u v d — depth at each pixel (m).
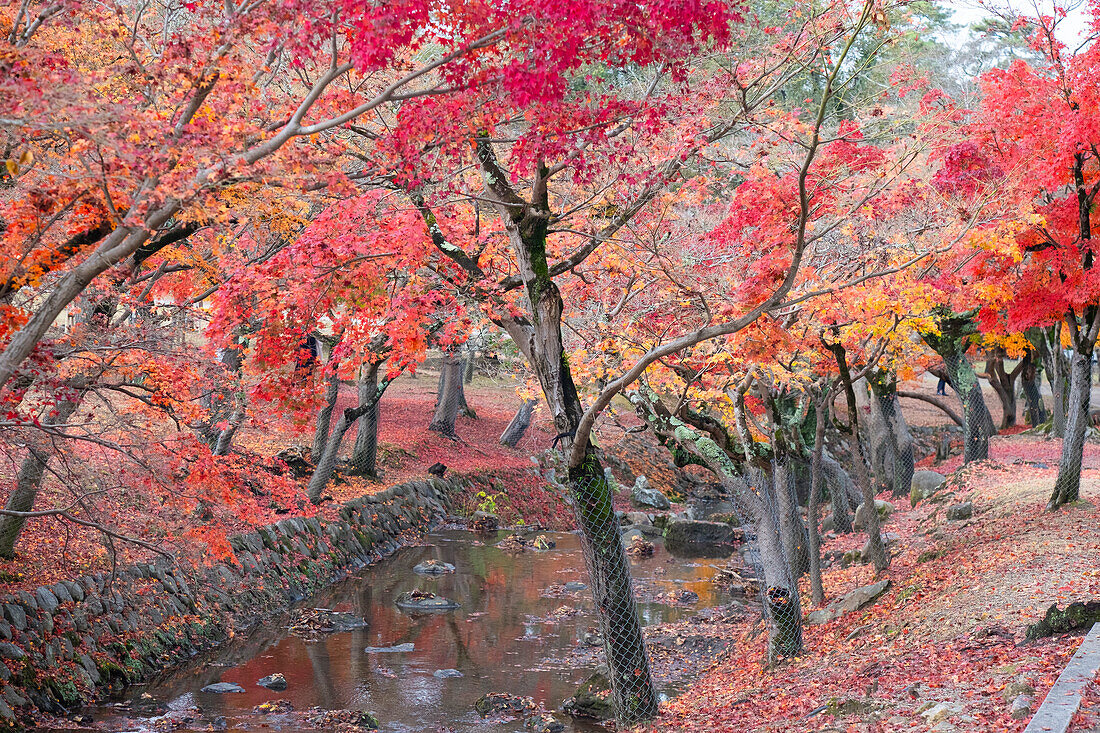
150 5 12.02
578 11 7.39
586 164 10.61
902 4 8.62
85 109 6.33
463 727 12.58
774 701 10.52
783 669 12.60
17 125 6.44
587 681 13.55
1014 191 12.73
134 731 11.92
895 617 13.08
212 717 12.66
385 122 11.77
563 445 11.92
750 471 13.82
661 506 34.88
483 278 11.77
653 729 10.99
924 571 15.72
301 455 26.41
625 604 11.84
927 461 39.25
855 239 12.77
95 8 8.42
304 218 11.86
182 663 15.29
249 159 7.24
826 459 26.28
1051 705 6.38
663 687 14.08
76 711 12.58
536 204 11.40
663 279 13.60
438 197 10.73
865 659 11.15
